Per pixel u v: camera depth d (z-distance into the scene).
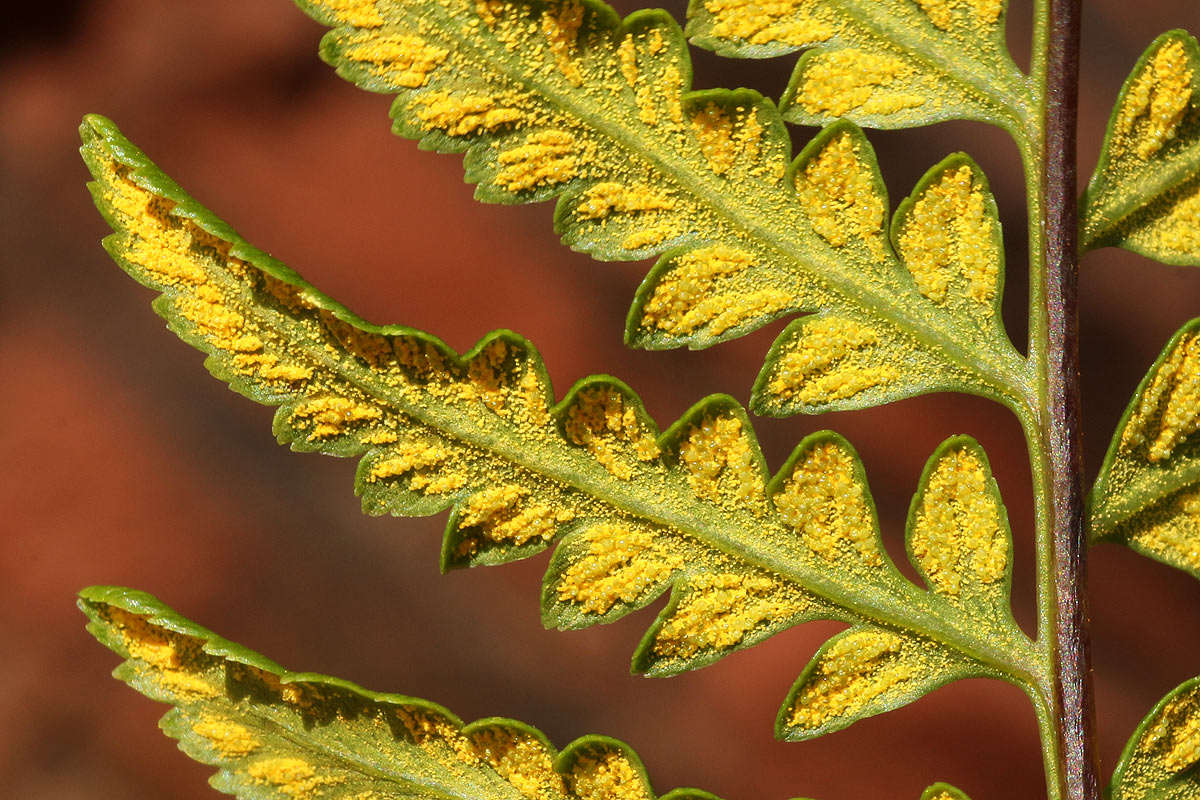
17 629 0.22
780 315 0.18
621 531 0.18
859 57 0.18
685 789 0.18
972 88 0.19
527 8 0.18
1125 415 0.18
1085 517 0.19
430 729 0.18
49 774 0.22
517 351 0.18
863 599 0.18
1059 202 0.19
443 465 0.18
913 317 0.18
